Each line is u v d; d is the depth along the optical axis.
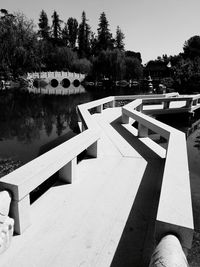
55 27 70.50
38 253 2.04
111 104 13.12
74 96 27.95
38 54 32.62
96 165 4.16
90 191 3.17
